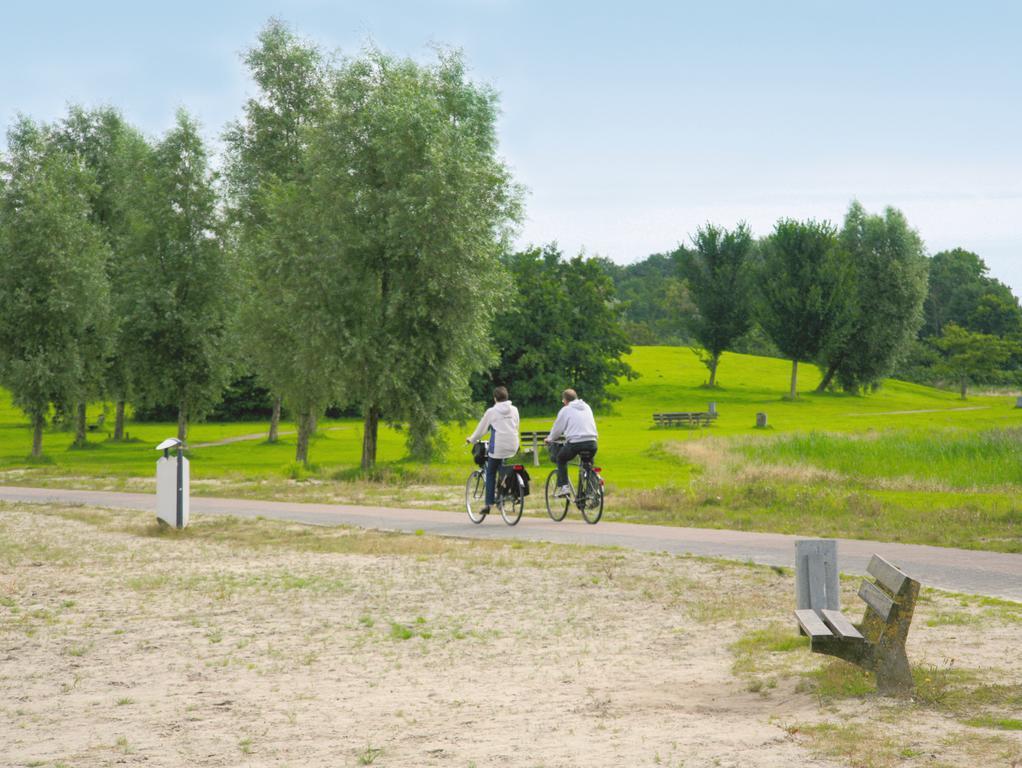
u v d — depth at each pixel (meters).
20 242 43.34
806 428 61.16
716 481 23.38
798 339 92.38
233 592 11.82
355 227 31.80
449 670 7.87
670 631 9.22
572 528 16.94
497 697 6.89
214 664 8.25
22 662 8.47
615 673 7.57
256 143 43.78
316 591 11.77
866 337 97.50
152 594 11.83
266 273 36.12
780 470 25.36
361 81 33.25
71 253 43.66
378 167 31.95
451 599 11.14
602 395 86.19
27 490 27.56
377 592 11.64
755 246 102.56
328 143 32.47
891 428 56.31
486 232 32.62
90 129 53.03
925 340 141.62
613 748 5.47
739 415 76.50
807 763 5.07
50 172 44.88
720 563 12.77
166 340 45.09
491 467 17.64
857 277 96.12
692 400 92.19
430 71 37.28
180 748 5.81
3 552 15.73
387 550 14.89
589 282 88.00
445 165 31.09
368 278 32.12
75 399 43.59
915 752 5.18
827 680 6.77
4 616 10.57
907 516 17.22
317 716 6.49
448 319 31.52
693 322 101.44
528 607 10.58
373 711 6.59
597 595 11.12
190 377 45.59
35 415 42.91
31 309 42.62
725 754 5.27
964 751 5.18
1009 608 9.58
